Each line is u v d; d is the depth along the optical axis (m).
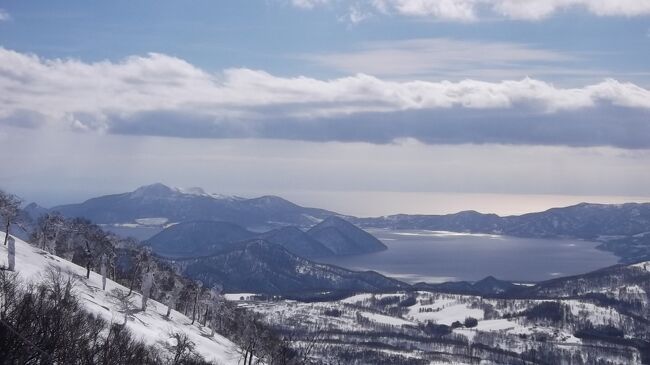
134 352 91.94
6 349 63.91
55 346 70.25
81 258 177.00
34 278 109.62
